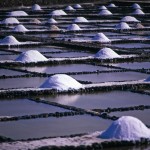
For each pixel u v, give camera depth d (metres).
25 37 69.69
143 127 24.39
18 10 117.12
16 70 45.28
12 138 25.83
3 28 83.56
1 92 35.16
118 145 23.64
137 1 140.88
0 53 56.59
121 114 30.52
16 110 31.41
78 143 23.73
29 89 36.09
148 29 83.50
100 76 42.69
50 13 108.75
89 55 54.56
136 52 56.25
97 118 29.61
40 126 27.95
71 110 31.44
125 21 94.94
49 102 33.25
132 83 38.72
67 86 36.50
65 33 77.75
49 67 47.19
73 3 138.00
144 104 33.03
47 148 22.88
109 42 65.56
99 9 121.25
